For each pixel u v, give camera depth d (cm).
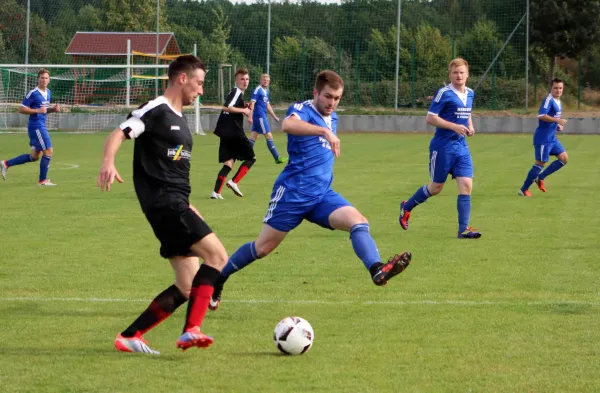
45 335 843
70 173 2619
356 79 5078
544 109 2033
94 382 693
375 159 3089
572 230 1523
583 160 3084
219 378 704
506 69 5038
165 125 771
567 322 884
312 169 895
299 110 898
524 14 5050
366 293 1030
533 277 1116
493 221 1638
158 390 672
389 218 1678
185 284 793
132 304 976
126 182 2361
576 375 707
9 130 4806
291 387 679
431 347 795
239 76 1980
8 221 1636
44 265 1209
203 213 1748
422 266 1194
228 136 1964
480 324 879
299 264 1214
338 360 756
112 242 1403
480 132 4897
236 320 905
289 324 776
